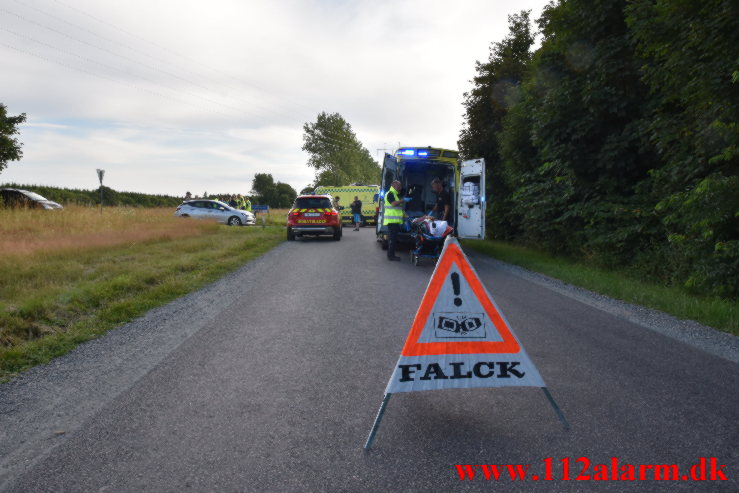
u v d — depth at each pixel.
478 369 3.01
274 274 9.48
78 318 5.75
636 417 3.12
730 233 7.30
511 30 20.67
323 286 8.12
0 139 25.03
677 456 2.63
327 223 17.61
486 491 2.31
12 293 6.74
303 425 3.02
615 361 4.26
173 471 2.49
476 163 12.64
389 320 5.77
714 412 3.19
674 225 9.23
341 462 2.58
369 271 9.95
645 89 10.82
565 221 12.45
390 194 11.85
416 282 8.60
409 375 2.93
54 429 2.96
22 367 4.07
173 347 4.65
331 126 96.75
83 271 8.92
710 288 7.29
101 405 3.31
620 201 11.00
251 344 4.76
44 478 2.43
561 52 12.12
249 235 18.89
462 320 3.02
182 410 3.23
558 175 12.98
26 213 16.53
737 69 6.48
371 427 3.00
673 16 7.69
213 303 6.73
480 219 12.49
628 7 8.59
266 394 3.51
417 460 2.60
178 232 17.27
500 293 7.62
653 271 9.19
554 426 3.00
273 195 103.94
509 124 15.45
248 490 2.32
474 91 20.52
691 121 8.04
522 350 3.03
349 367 4.10
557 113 11.55
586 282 8.35
